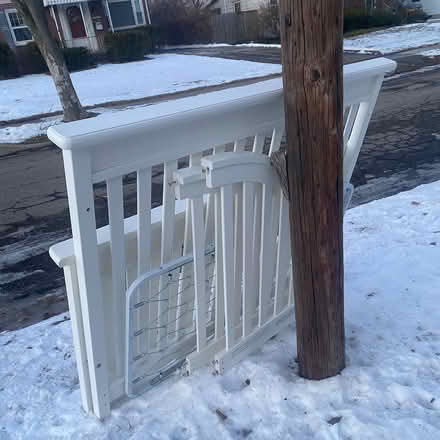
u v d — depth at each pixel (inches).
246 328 86.6
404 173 205.9
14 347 104.0
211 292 87.5
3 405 85.0
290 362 88.8
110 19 911.7
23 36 858.1
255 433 73.7
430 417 73.2
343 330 80.7
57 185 243.6
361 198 183.3
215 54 820.6
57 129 54.4
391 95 364.5
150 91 520.4
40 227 191.8
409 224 144.6
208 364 87.1
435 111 304.8
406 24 916.6
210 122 66.5
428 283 110.3
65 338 106.6
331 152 65.4
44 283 145.9
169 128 62.1
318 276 72.7
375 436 70.4
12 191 240.8
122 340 74.2
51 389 88.4
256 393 81.0
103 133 54.1
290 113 64.4
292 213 70.7
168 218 69.6
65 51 782.5
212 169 66.0
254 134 73.8
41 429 78.0
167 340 83.9
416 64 491.2
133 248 71.3
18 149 334.6
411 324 96.3
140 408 79.7
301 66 60.6
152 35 967.6
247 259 79.8
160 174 235.9
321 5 57.4
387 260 123.0
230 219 73.1
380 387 79.7
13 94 584.7
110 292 72.2
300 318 78.1
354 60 558.3
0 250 172.9
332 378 82.4
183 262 72.4
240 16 987.3
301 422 74.9
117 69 748.6
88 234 60.7
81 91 558.6
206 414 77.8
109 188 60.6
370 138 262.2
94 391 75.4
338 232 71.6
